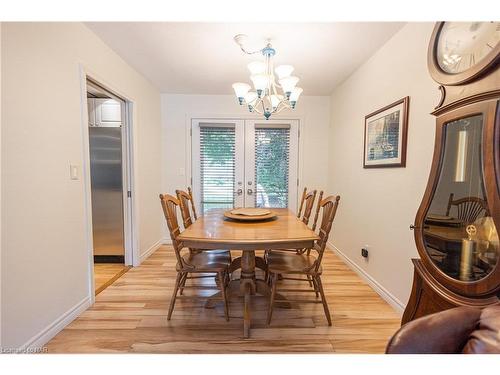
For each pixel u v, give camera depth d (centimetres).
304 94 370
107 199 291
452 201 117
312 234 165
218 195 385
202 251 219
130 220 288
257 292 199
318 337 163
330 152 371
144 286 236
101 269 278
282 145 382
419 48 175
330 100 372
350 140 293
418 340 70
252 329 171
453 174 118
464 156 112
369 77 247
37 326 148
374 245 234
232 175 384
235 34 205
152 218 340
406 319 136
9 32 129
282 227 185
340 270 279
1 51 124
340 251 322
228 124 376
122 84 254
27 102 140
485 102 98
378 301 210
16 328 135
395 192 202
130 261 290
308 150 381
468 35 113
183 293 221
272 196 387
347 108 303
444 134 121
